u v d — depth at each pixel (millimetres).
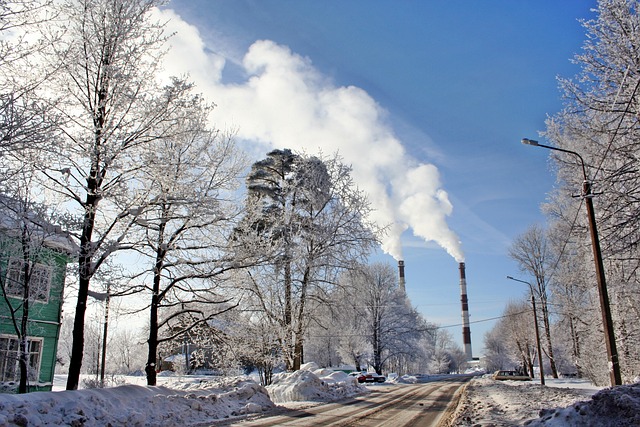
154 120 14234
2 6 10164
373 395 25203
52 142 11320
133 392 12789
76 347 12898
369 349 58594
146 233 15953
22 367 14664
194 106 14680
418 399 21969
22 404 9258
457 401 20484
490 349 96312
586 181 15094
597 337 26688
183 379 33750
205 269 17031
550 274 36875
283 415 15031
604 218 16109
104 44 13500
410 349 54938
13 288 19125
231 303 20984
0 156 10391
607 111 16516
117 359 48219
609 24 16203
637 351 22594
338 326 31656
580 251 23391
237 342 21500
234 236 18188
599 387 27750
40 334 21047
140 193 14648
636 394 8648
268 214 27297
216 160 16891
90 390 11500
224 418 14211
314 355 58500
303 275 27578
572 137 18906
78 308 13109
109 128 13305
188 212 15227
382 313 54531
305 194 28719
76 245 13508
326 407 17969
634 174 15914
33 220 12812
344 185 29797
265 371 26594
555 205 27906
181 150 16203
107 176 13867
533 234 47062
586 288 26406
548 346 48656
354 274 29062
